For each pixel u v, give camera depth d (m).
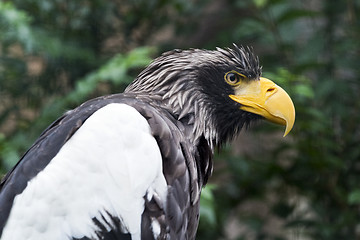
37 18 11.34
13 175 5.70
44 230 5.39
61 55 10.84
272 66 11.46
